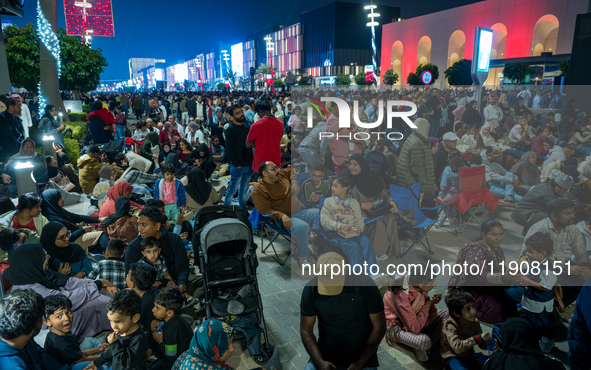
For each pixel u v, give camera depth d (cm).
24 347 240
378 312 259
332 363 263
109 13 1933
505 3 4278
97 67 1827
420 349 325
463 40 4947
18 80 1540
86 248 482
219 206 405
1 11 357
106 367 276
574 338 284
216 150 1027
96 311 360
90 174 765
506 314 366
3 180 621
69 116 1609
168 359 290
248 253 379
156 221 370
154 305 314
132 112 3117
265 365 310
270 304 417
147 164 841
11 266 343
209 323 241
